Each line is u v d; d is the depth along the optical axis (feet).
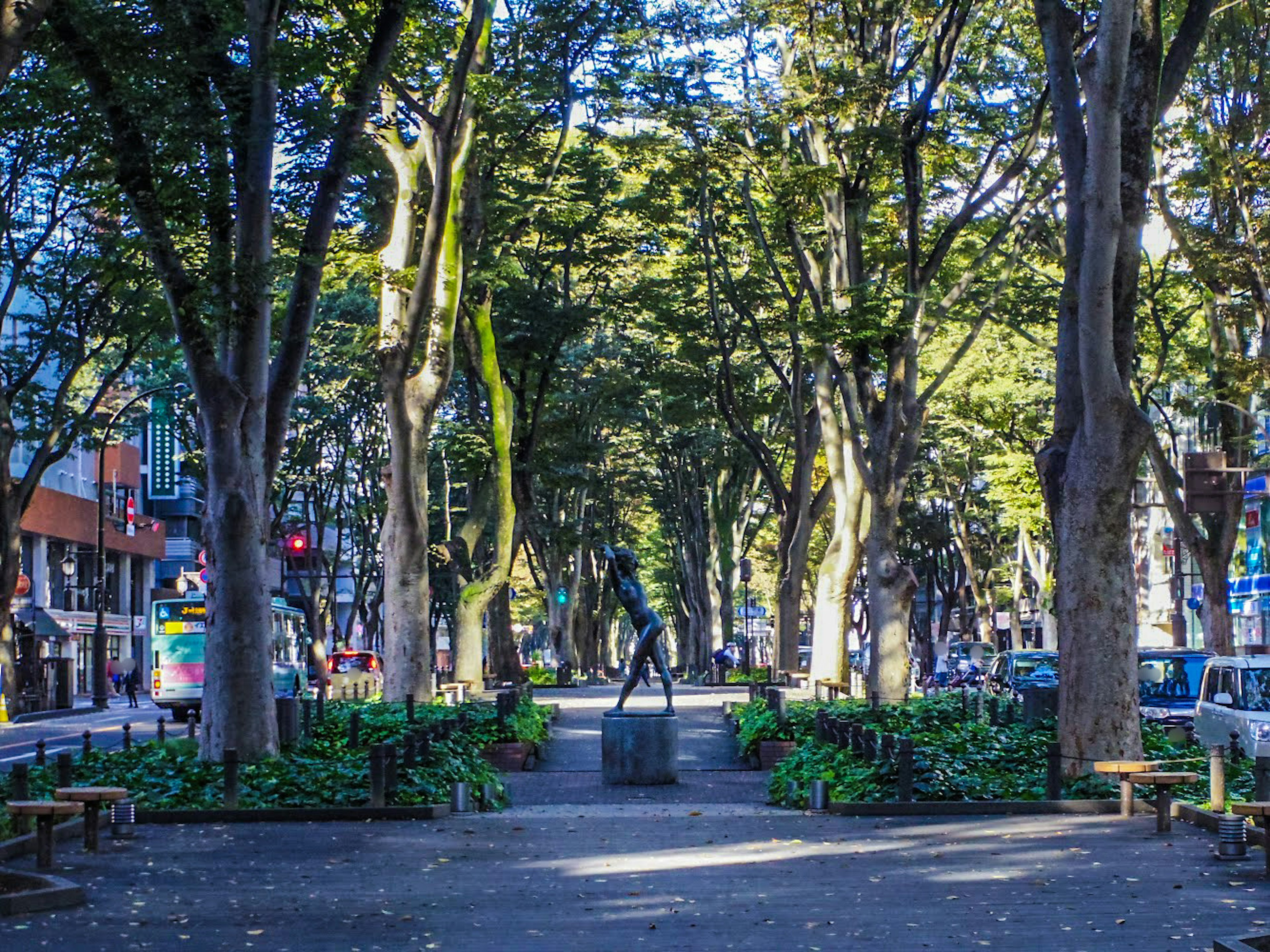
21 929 33.50
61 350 120.47
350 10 65.67
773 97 89.04
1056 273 119.55
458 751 69.36
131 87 60.90
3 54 44.19
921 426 96.02
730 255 126.72
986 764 63.82
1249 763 63.21
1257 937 28.27
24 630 183.21
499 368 130.00
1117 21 55.93
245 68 63.05
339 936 32.58
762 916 34.86
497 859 45.37
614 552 82.38
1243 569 185.78
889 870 42.24
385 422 175.83
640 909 35.99
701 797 74.18
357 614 314.96
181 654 139.95
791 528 140.97
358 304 153.89
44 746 63.87
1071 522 61.16
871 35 88.12
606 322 138.00
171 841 50.03
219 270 62.90
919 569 239.91
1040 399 143.23
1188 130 100.73
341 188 68.18
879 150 88.74
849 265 94.53
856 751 66.49
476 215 102.99
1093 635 60.54
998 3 90.02
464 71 79.66
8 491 129.90
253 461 67.31
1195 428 195.21
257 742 66.13
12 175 104.94
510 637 160.66
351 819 56.65
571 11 96.32
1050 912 35.12
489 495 140.26
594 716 127.24
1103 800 56.85
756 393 145.48
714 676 188.34
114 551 239.50
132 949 31.01
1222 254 101.76
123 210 66.03
